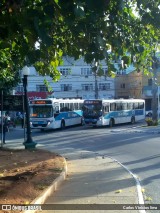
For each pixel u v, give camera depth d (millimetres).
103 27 5930
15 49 7383
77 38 6152
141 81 73375
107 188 10352
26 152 18234
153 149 20359
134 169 14008
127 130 34031
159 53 9766
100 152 19484
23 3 5328
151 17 6258
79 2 4320
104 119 39031
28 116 20078
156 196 9539
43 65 9453
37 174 11648
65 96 76312
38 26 4414
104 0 4445
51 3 4746
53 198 9133
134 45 6879
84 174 12672
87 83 76062
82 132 32719
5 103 21266
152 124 39125
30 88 75375
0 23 5762
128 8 6496
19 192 8883
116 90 76062
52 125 35375
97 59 5727
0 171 12688
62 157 16484
